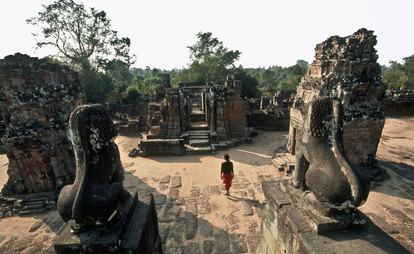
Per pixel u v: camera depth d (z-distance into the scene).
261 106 25.94
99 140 3.74
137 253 3.72
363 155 10.37
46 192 9.49
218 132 15.72
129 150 15.53
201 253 6.59
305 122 4.38
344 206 3.81
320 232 3.89
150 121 17.77
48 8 29.08
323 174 3.89
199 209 8.66
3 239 7.49
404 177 10.52
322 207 4.02
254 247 6.79
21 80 8.79
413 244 6.62
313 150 4.14
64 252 3.67
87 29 31.75
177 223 7.89
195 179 11.11
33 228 7.96
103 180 3.79
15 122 8.94
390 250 3.56
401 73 46.97
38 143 9.07
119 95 35.00
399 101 21.95
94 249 3.65
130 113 28.64
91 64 34.06
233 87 16.23
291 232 4.31
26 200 9.10
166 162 13.27
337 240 3.77
